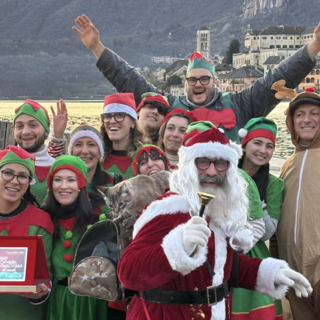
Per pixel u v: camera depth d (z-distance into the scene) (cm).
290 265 481
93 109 7194
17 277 399
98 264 399
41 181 535
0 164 438
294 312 475
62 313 443
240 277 352
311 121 485
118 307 444
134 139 559
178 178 333
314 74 11850
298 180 484
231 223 334
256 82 631
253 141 489
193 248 306
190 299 326
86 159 511
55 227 452
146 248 317
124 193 412
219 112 616
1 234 438
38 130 552
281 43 16750
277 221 487
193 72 616
